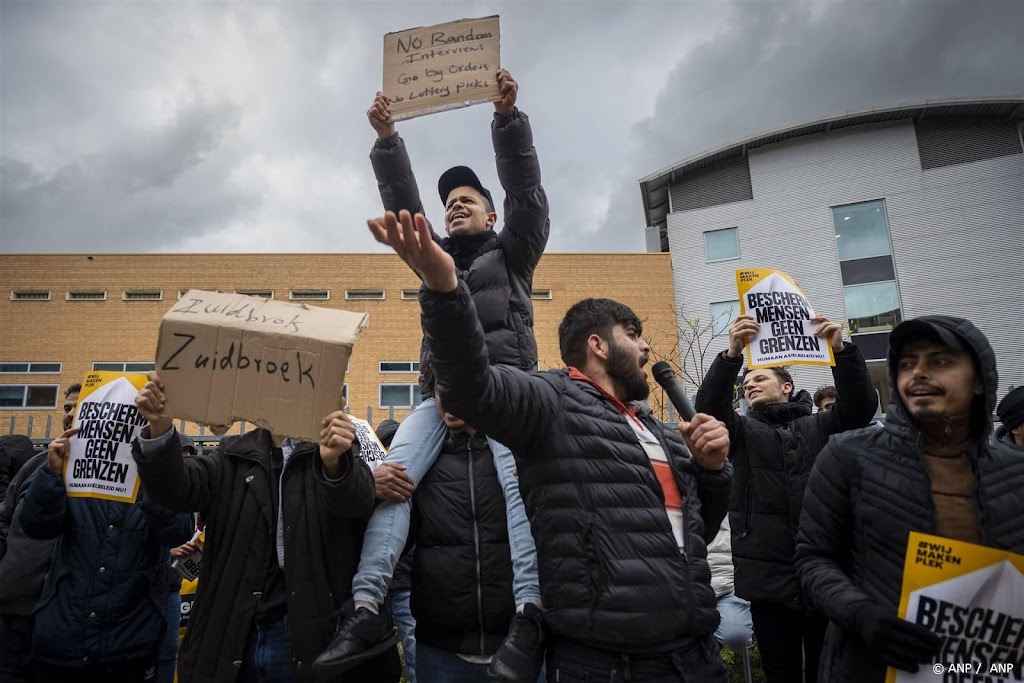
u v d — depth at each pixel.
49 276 20.36
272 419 2.13
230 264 20.73
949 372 1.85
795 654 3.16
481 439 2.68
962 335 1.85
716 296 20.69
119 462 2.82
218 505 2.48
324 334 2.16
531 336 2.91
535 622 1.98
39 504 2.80
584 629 1.76
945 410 1.85
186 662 2.30
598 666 1.77
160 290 20.42
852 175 20.59
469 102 2.68
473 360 1.70
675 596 1.78
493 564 2.46
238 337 2.17
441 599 2.46
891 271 19.64
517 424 1.86
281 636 2.33
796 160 21.19
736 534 3.32
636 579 1.77
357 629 2.22
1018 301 18.48
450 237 3.10
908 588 1.76
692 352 19.00
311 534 2.39
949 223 19.53
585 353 2.17
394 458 2.62
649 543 1.82
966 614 1.70
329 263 20.88
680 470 2.04
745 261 20.78
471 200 3.16
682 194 22.47
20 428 19.34
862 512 1.94
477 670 2.41
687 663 1.80
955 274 19.16
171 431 2.27
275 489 2.51
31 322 20.05
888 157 20.44
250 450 2.56
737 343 3.20
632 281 20.92
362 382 19.98
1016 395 3.82
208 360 2.17
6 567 3.24
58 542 3.00
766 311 3.17
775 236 20.75
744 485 3.32
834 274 20.02
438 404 2.73
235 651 2.25
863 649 1.87
